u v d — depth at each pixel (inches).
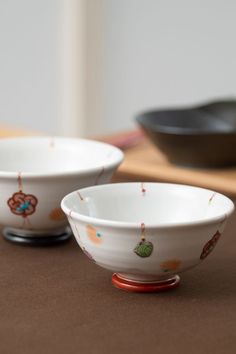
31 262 27.0
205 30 79.4
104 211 26.5
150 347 21.0
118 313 23.0
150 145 46.3
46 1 85.7
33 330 21.9
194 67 81.4
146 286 24.6
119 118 88.0
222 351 20.9
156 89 84.6
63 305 23.5
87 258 27.4
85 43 85.5
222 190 38.3
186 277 25.9
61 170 31.6
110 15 85.0
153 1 81.7
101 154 30.7
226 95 79.8
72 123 89.0
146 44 83.7
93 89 88.0
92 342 21.3
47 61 88.1
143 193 27.0
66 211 24.3
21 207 27.5
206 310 23.4
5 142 31.5
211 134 39.6
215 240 24.3
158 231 23.1
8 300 23.8
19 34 88.3
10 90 90.4
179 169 41.1
